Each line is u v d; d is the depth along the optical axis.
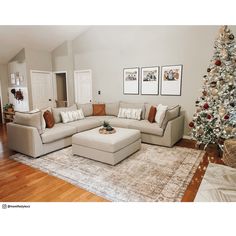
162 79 4.77
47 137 3.46
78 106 5.12
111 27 5.36
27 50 5.91
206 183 2.27
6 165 3.12
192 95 4.42
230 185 2.21
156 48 4.75
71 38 6.23
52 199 2.19
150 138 4.11
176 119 4.07
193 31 4.22
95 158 3.18
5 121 6.69
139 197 2.21
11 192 2.35
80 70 6.33
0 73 6.57
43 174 2.80
